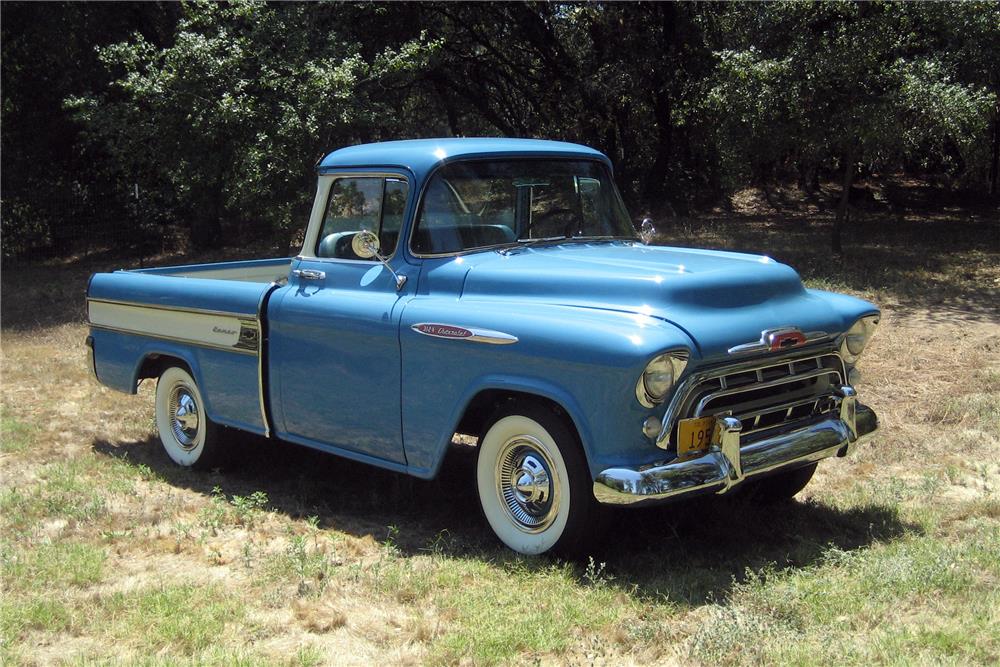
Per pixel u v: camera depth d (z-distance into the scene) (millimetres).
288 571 4410
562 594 4059
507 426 4531
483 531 5016
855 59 13625
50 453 6828
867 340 5047
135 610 4055
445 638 3691
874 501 5223
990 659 3336
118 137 15914
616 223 5738
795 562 4410
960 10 14453
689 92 22547
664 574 4301
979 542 4453
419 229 5023
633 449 4074
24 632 3922
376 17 18875
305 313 5328
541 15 22750
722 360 4188
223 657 3584
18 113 21172
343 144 14516
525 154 5387
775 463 4281
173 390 6527
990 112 15859
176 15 19328
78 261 20219
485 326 4449
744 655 3443
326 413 5316
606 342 4004
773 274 4738
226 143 14430
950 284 13039
